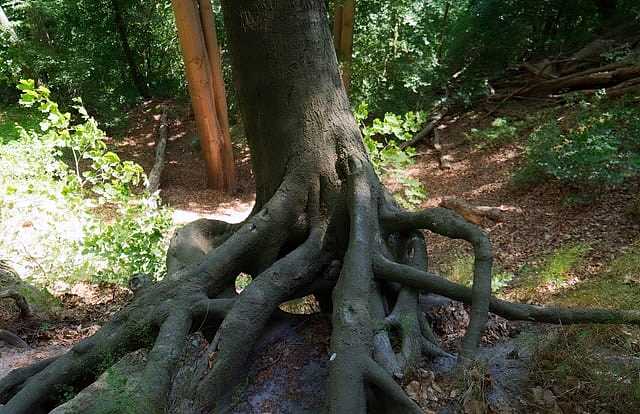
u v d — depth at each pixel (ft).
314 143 13.62
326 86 13.83
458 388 10.94
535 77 51.26
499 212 31.48
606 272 20.48
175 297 12.23
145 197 25.66
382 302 12.28
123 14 67.31
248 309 11.77
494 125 43.86
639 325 12.48
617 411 10.98
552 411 10.88
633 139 31.76
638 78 41.88
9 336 17.76
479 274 11.93
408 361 10.94
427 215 12.91
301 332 12.71
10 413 10.93
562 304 17.98
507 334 13.87
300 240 13.82
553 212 30.07
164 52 71.56
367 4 49.49
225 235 15.37
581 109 39.34
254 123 14.24
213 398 11.16
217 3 51.83
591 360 12.06
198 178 50.90
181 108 68.80
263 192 14.65
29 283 21.83
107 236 22.85
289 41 13.41
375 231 12.91
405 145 48.06
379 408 10.07
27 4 53.78
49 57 53.36
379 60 48.80
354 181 13.26
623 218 26.30
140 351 12.37
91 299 22.50
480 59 56.95
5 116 49.80
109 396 10.40
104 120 61.46
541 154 33.45
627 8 54.95
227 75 53.67
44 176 26.89
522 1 55.67
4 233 25.55
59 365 11.64
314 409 11.09
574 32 57.62
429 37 53.72
